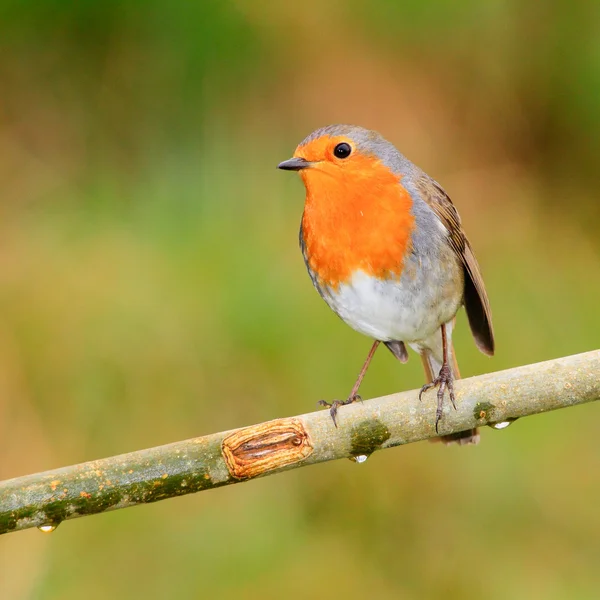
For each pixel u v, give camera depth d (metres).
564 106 13.48
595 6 13.48
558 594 10.34
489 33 13.67
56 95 12.77
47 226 11.91
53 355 11.04
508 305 11.98
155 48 12.66
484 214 13.06
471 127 13.59
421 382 11.11
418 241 8.27
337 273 8.33
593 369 6.67
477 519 10.80
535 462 10.90
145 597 10.21
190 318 11.14
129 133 12.66
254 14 12.77
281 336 11.11
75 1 12.46
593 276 12.48
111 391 10.99
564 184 13.34
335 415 6.63
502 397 6.70
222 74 12.76
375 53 13.56
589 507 10.75
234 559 10.42
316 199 8.30
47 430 10.85
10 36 12.66
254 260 11.55
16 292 11.34
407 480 10.92
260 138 12.92
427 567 10.59
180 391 11.05
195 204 12.12
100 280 11.35
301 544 10.58
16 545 10.29
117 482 6.26
